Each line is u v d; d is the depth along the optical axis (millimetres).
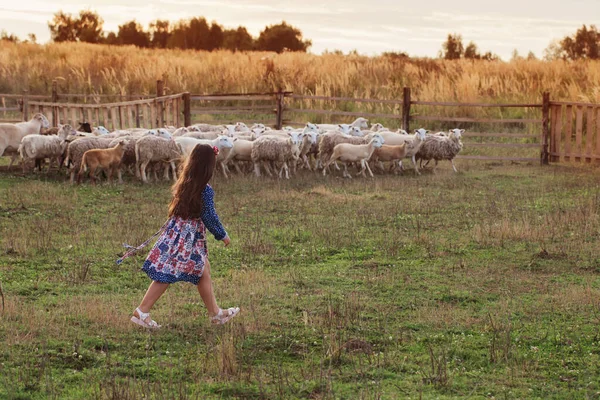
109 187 14844
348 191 14984
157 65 34625
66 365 5879
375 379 5711
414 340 6629
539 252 9852
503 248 10172
